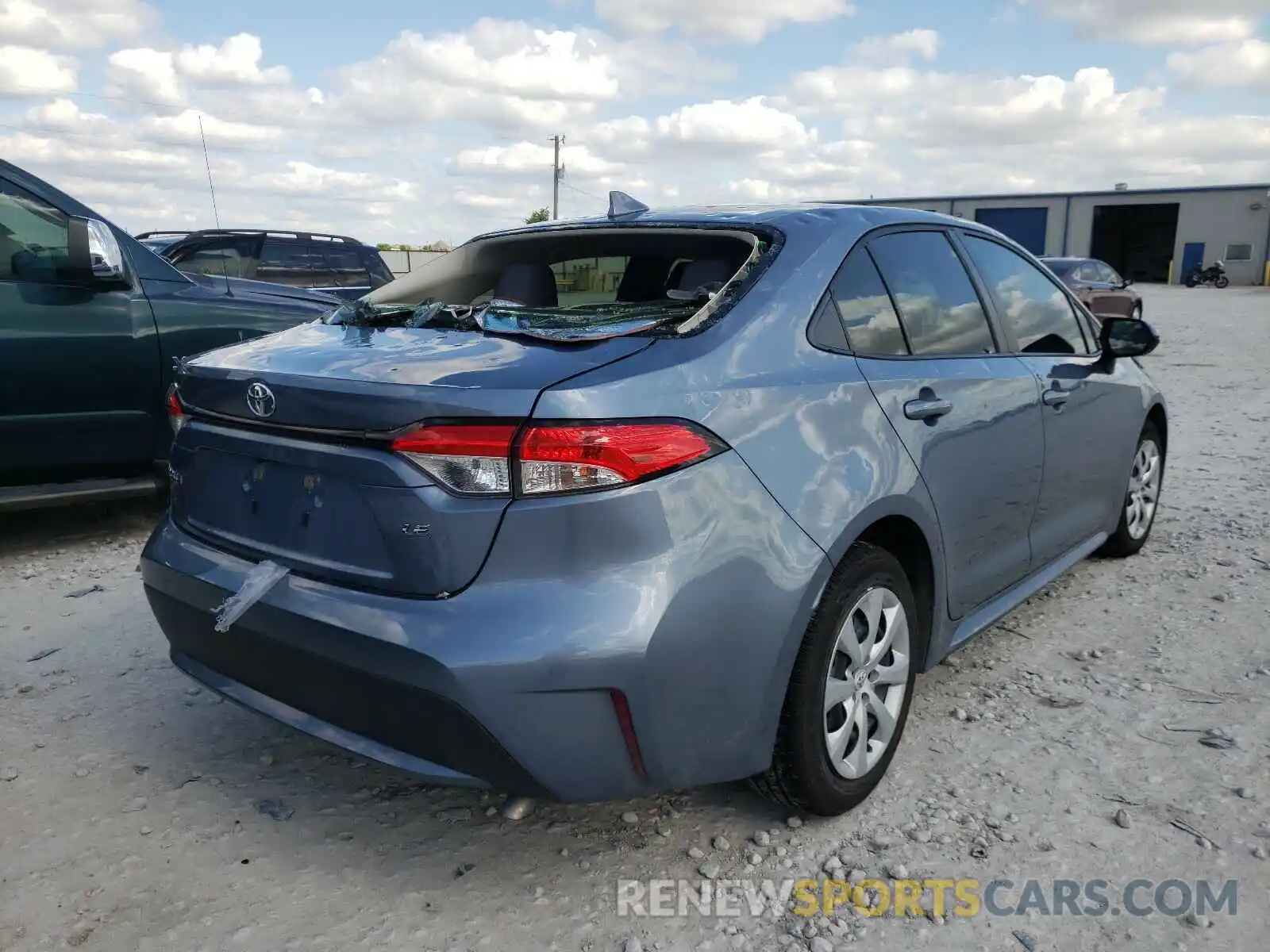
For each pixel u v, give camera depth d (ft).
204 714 10.94
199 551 8.73
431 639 6.88
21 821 8.85
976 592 10.82
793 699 8.05
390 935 7.47
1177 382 38.88
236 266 31.42
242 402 8.22
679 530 7.09
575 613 6.81
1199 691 11.41
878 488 8.57
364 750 7.60
